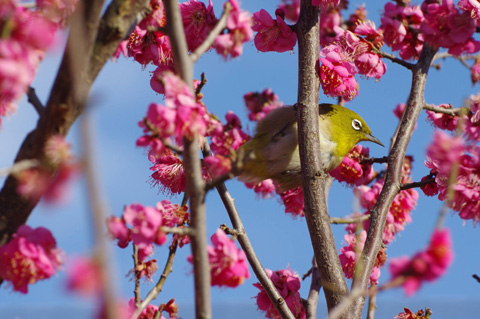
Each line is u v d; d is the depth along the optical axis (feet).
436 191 26.94
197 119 15.62
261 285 27.14
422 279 12.00
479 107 23.82
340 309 12.53
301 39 26.89
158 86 25.44
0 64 12.40
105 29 17.44
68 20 16.11
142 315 24.89
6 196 17.13
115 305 9.12
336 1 26.35
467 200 21.34
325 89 27.96
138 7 17.90
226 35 17.84
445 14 24.66
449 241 12.12
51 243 16.47
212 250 16.85
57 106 16.31
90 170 9.20
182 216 21.43
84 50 16.43
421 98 28.12
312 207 24.48
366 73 28.89
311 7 27.25
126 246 19.25
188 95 15.89
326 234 24.11
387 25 28.84
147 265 22.77
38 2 15.65
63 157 12.96
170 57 25.27
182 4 24.97
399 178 26.61
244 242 26.27
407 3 30.04
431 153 14.03
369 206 32.24
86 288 8.98
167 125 15.44
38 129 16.62
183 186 27.17
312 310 27.40
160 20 22.63
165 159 26.89
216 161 16.70
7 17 13.34
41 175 13.73
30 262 15.84
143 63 24.99
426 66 28.66
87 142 9.23
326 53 28.68
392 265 12.17
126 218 17.48
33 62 14.03
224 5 17.70
